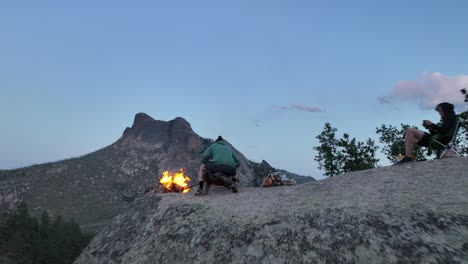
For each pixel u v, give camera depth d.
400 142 41.31
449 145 9.16
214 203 8.84
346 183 8.40
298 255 6.16
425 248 5.34
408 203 6.32
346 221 6.35
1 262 105.12
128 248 8.45
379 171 8.80
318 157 48.78
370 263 5.52
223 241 7.17
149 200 9.85
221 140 10.67
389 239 5.70
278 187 9.92
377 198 6.88
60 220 166.62
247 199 8.88
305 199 7.88
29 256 110.50
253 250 6.64
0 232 119.00
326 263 5.84
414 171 8.10
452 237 5.33
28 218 142.75
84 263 8.90
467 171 7.38
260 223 7.19
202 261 7.02
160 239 8.10
